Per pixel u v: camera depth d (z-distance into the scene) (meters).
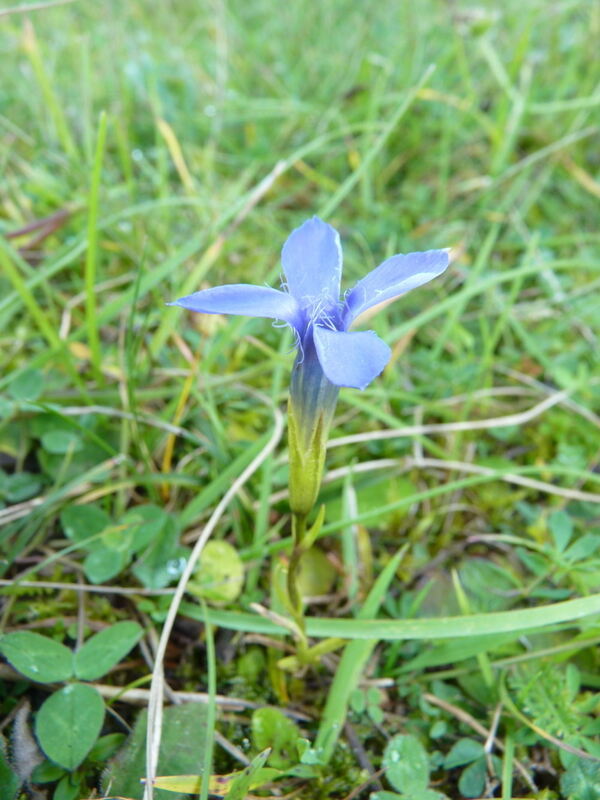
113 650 0.10
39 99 0.22
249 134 0.23
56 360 0.16
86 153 0.20
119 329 0.17
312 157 0.23
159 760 0.10
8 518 0.13
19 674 0.11
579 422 0.16
